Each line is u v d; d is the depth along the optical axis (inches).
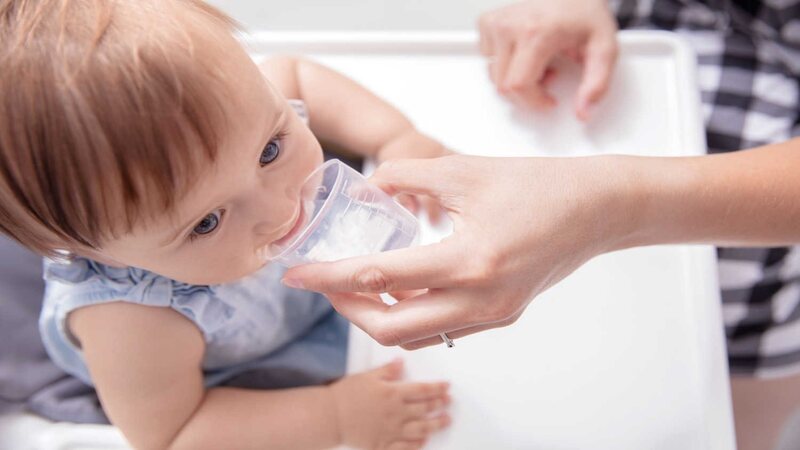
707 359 27.5
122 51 19.3
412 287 22.2
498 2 51.3
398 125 33.6
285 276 22.8
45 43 19.2
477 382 28.3
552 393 27.8
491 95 34.7
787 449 40.1
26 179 20.0
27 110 19.1
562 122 33.6
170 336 28.4
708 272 29.0
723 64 40.6
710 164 25.2
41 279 33.5
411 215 25.5
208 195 20.9
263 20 52.2
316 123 34.8
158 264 23.1
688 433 26.5
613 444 26.7
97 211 20.3
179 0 21.1
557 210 22.7
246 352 32.0
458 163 23.9
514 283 22.4
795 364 40.3
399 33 36.4
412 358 29.2
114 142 19.2
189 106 19.6
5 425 31.9
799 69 39.6
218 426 29.4
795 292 38.9
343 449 29.0
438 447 27.6
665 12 41.8
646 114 33.3
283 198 23.4
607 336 28.4
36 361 33.3
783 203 25.2
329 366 32.6
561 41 34.1
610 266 29.5
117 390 28.3
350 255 23.9
